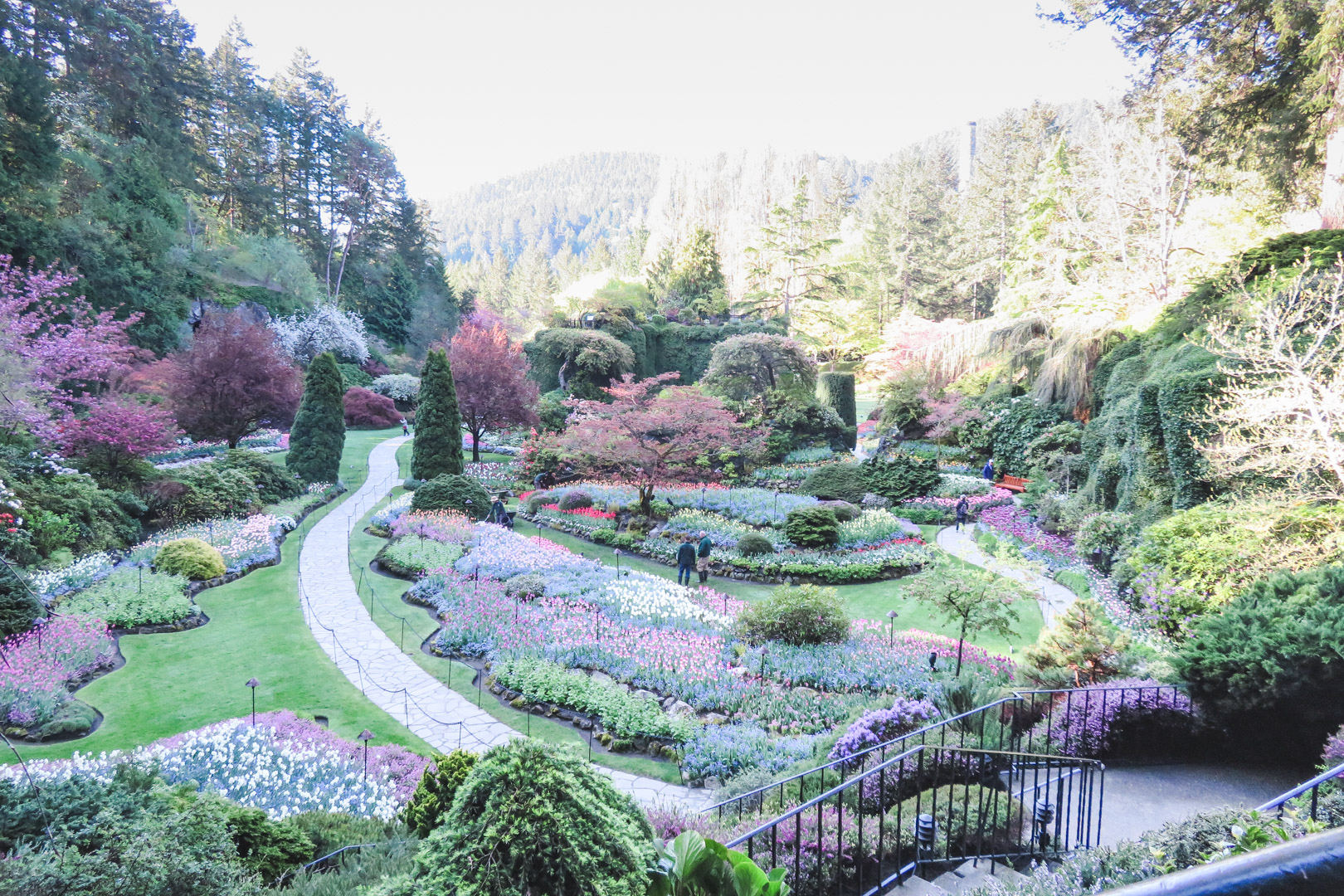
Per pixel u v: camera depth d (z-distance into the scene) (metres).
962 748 5.91
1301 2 16.16
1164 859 4.17
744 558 19.19
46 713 10.31
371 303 60.44
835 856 5.74
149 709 11.09
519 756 2.99
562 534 22.75
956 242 65.81
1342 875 0.60
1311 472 11.62
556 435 29.98
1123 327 26.03
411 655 13.45
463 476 23.81
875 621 15.27
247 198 53.91
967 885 5.44
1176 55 21.69
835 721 10.85
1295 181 19.84
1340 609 6.88
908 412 35.25
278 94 61.69
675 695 11.70
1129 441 17.73
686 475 29.62
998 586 11.22
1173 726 7.89
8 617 12.23
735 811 7.94
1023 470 28.27
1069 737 8.06
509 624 14.13
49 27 36.81
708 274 55.97
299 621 14.77
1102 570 17.11
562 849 2.79
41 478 17.45
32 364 20.16
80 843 4.91
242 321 29.66
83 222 32.00
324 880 5.30
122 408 21.05
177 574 16.17
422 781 6.93
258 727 10.12
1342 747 5.80
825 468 27.30
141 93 41.56
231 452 25.06
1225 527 12.16
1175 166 30.77
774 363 34.91
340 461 32.47
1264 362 12.09
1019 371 31.45
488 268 127.06
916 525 24.06
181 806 5.93
